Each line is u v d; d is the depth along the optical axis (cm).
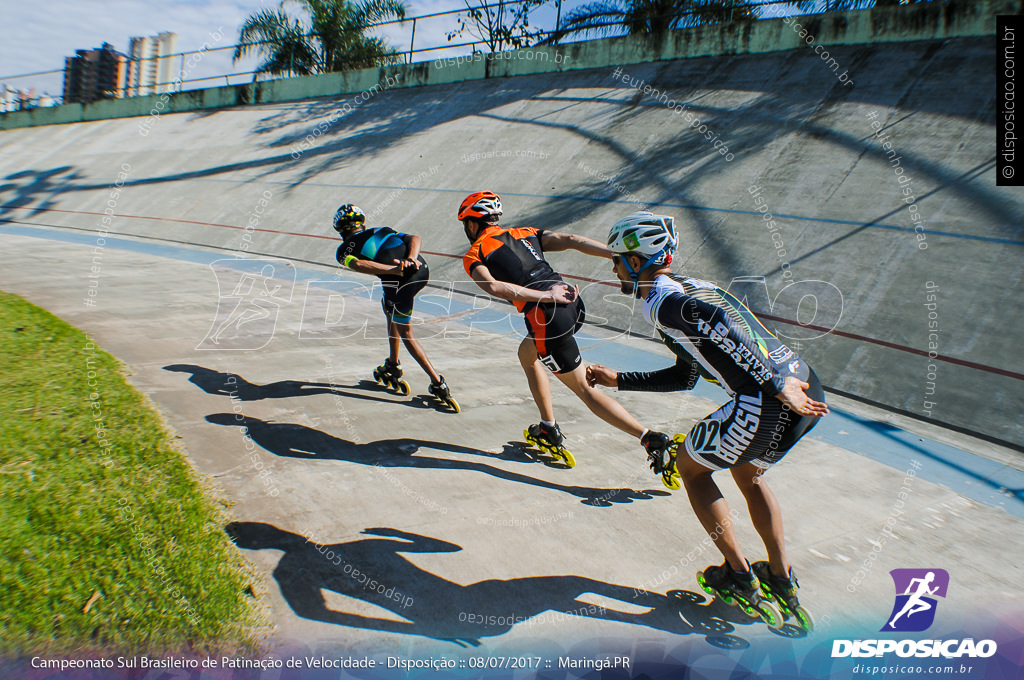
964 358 424
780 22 908
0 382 345
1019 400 382
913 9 782
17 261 837
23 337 439
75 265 824
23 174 1617
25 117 2094
